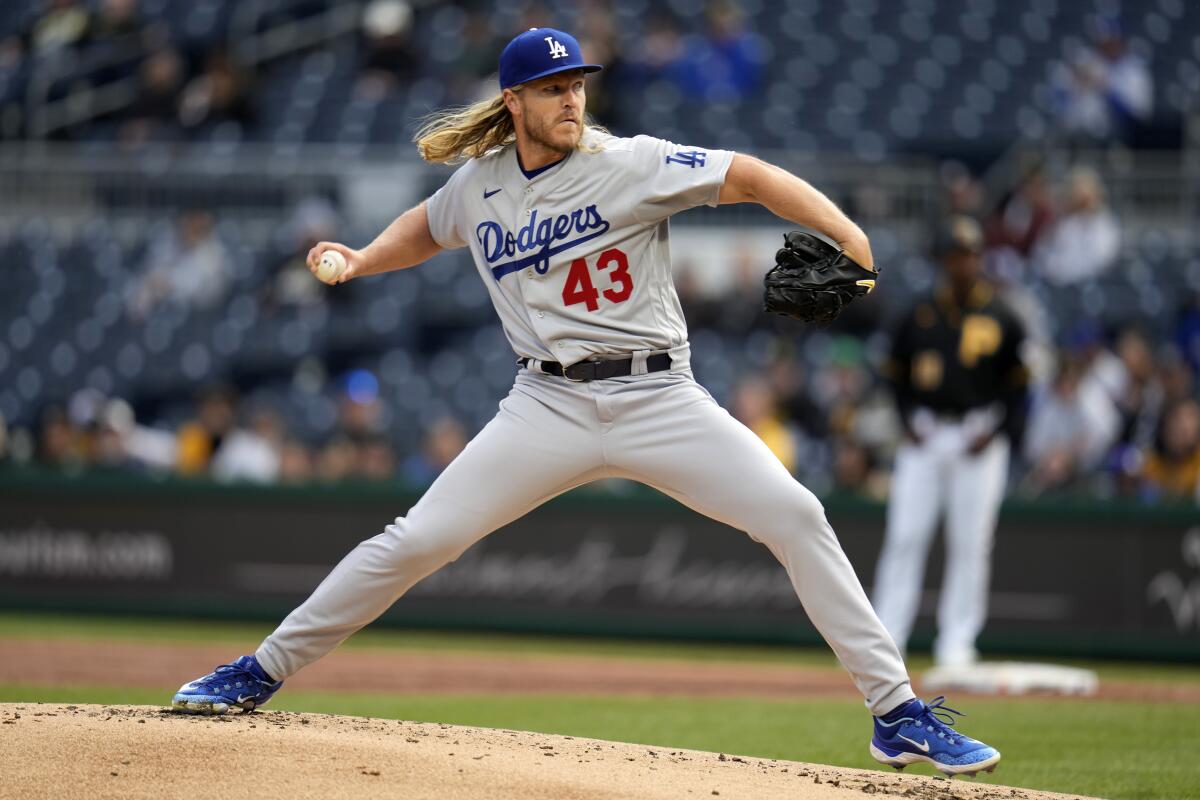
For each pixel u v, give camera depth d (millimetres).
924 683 28391
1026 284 49281
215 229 52125
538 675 28969
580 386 13984
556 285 13914
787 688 27656
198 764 12445
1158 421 38438
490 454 14133
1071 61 60594
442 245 15180
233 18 61781
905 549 29422
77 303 52156
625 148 13781
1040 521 34469
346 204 52000
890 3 62375
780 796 12977
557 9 61031
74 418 44594
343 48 61500
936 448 28891
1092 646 34094
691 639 35906
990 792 14273
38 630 35594
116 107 60000
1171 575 33781
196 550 38500
